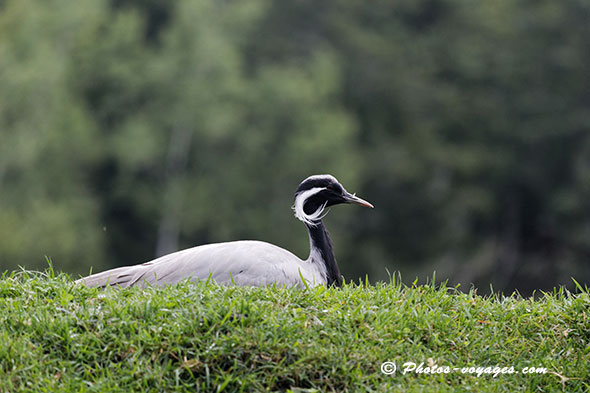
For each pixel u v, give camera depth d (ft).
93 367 22.54
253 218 98.68
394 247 110.52
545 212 107.76
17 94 94.84
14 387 21.71
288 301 25.12
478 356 24.29
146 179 103.96
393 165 111.55
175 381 22.03
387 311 24.88
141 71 103.71
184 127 101.45
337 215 99.19
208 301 24.40
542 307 26.55
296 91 100.63
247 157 101.30
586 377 23.84
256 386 22.11
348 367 22.82
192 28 102.12
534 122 112.78
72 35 100.42
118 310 23.77
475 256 105.60
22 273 27.07
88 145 96.78
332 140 98.89
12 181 94.79
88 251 90.43
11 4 102.06
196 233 104.32
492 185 112.68
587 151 108.47
